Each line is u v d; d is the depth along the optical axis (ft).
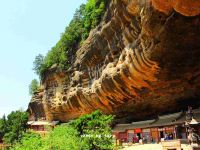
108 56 111.04
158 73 85.81
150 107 114.62
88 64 132.46
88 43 129.80
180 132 102.27
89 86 133.69
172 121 104.78
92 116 104.32
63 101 163.84
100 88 117.80
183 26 67.21
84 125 102.63
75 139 86.89
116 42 103.19
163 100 106.42
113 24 99.30
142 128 118.01
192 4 50.75
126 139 124.16
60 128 96.37
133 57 88.79
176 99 104.53
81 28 153.79
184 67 82.79
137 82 96.12
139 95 104.42
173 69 83.51
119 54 104.32
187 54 77.20
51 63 178.91
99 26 116.06
